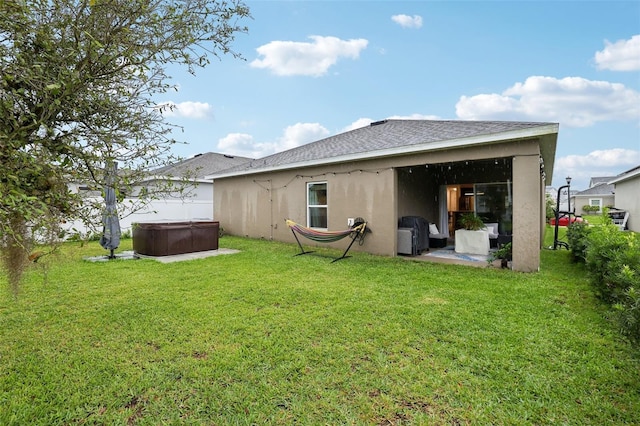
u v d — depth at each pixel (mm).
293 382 2447
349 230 7344
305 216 9789
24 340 3158
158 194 2570
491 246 9492
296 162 9594
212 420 2062
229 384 2428
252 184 11539
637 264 3299
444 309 3928
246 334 3279
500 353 2838
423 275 5719
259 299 4375
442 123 8945
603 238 4543
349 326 3449
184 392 2338
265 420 2059
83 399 2256
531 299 4309
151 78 2127
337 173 8836
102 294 4637
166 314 3838
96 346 3037
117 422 2043
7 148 1536
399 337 3174
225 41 2232
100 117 1945
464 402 2211
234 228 12344
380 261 7090
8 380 2477
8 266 2342
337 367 2648
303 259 7312
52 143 1780
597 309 3896
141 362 2742
